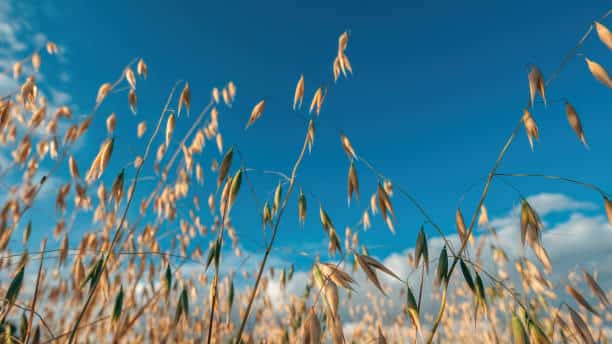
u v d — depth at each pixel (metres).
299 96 0.30
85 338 0.34
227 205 0.26
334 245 0.27
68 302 0.37
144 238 0.42
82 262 0.33
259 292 0.47
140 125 0.44
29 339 0.27
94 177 0.32
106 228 0.40
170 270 0.31
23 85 0.42
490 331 0.35
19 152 0.41
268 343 0.39
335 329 0.21
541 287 0.33
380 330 0.24
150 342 0.37
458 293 0.46
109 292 0.35
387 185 0.36
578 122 0.26
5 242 0.33
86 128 0.38
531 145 0.24
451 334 0.46
